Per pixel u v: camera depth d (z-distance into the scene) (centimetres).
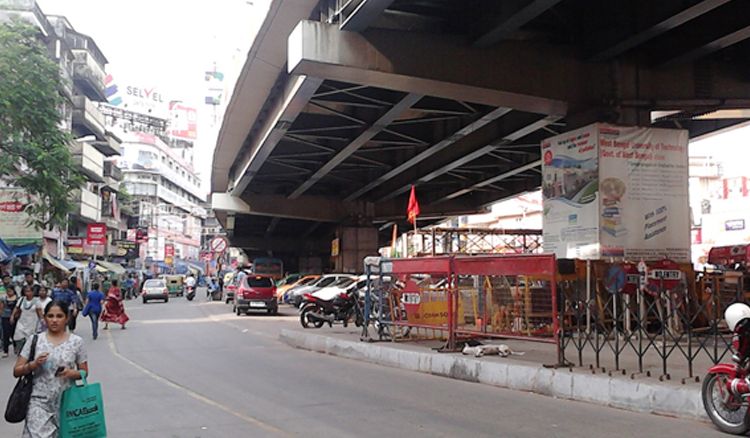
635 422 822
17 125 1995
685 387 861
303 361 1455
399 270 1528
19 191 3020
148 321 2791
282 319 2942
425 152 2980
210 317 3073
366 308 1628
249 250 8731
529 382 1057
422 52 1770
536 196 7206
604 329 1176
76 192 4894
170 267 9400
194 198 12381
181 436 752
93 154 5259
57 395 529
